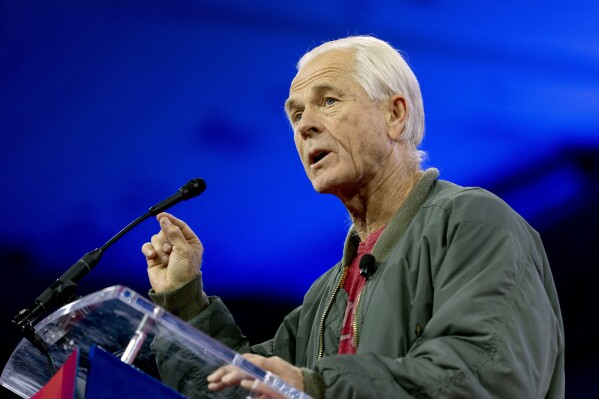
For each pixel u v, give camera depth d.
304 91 6.30
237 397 4.20
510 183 12.17
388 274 5.60
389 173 6.24
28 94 12.35
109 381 3.88
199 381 4.30
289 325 6.69
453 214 5.57
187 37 12.43
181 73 12.45
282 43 12.41
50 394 4.13
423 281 5.45
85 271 5.64
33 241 12.18
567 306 11.76
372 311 5.52
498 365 4.76
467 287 5.09
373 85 6.21
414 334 5.34
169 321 3.95
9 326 11.74
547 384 5.15
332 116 6.16
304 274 12.38
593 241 11.77
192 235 6.29
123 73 12.44
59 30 12.38
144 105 12.45
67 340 4.66
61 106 12.38
